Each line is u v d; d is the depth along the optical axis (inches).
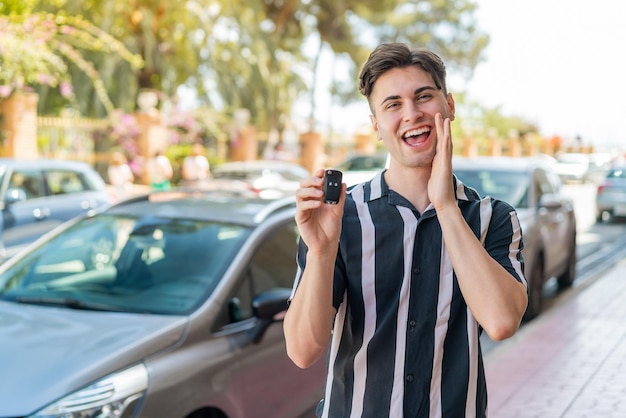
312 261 92.3
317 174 92.1
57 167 488.1
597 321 342.6
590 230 758.5
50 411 145.3
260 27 1216.8
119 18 982.4
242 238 198.2
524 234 351.6
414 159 95.3
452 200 92.3
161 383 157.5
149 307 182.1
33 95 788.6
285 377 186.5
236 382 172.9
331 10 1536.7
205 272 188.9
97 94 942.4
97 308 184.1
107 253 203.6
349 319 96.7
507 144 1904.5
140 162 922.1
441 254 95.0
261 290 192.1
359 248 95.7
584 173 1376.7
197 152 889.5
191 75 1071.0
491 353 294.0
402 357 94.5
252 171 762.2
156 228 206.1
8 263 213.3
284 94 1285.7
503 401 238.8
